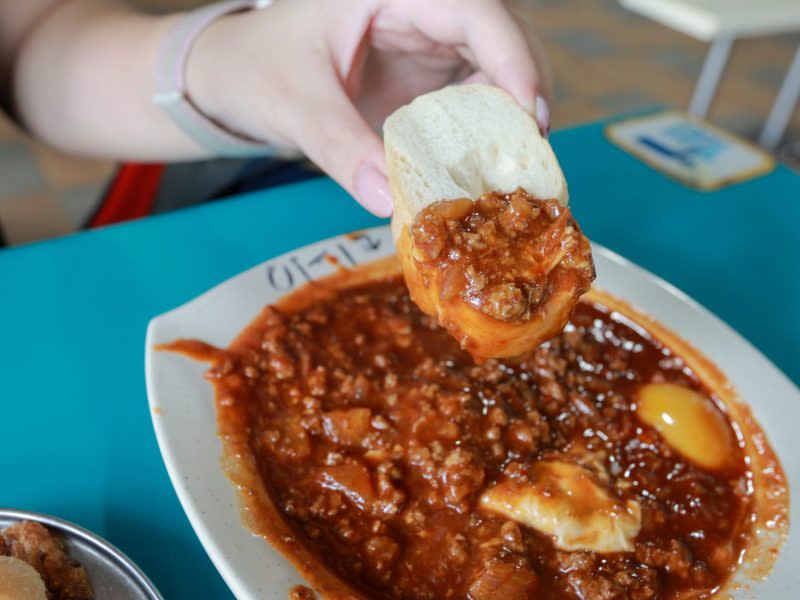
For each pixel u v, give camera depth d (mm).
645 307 325
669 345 312
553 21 1262
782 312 369
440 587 223
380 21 339
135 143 437
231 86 344
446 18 310
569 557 231
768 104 1079
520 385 285
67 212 741
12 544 201
